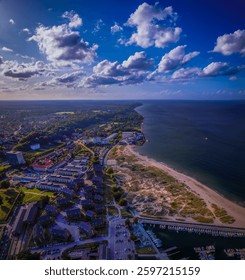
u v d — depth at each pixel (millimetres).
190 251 117688
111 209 158125
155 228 136625
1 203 168000
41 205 159250
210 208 157875
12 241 126312
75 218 145000
